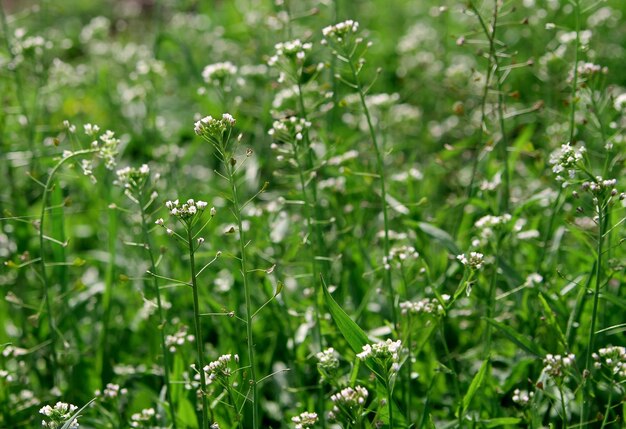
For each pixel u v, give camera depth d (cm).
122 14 308
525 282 139
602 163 157
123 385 144
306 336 140
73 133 134
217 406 135
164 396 138
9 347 140
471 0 139
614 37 221
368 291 143
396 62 228
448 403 138
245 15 232
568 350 131
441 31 225
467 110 184
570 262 148
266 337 145
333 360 129
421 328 133
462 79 179
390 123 177
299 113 145
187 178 174
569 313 137
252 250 148
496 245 138
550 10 178
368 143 167
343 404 123
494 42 140
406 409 135
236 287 147
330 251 152
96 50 226
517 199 150
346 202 154
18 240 153
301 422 124
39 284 157
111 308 152
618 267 133
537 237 150
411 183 153
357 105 154
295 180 154
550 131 159
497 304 146
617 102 144
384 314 145
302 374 141
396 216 155
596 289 127
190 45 244
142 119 191
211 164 193
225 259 152
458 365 143
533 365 138
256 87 191
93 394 142
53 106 194
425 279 144
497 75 141
